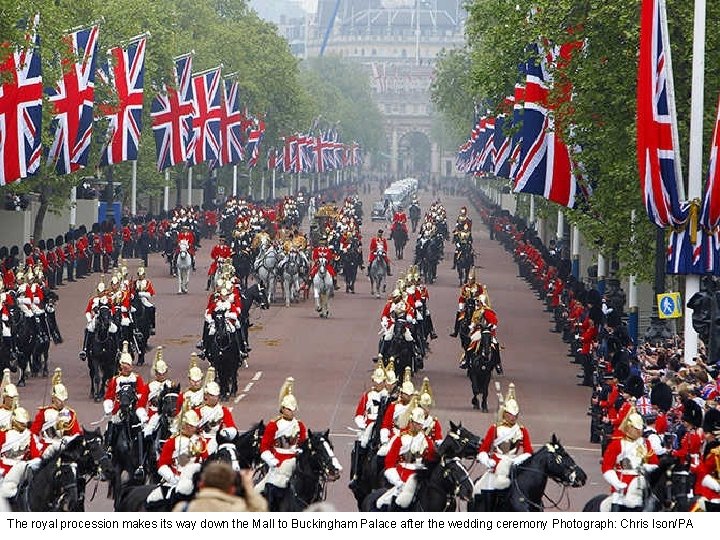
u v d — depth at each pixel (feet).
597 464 354.13
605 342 432.25
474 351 427.74
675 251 400.67
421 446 239.09
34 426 258.78
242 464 255.50
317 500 246.47
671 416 304.09
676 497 230.89
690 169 402.72
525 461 243.60
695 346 398.01
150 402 288.71
